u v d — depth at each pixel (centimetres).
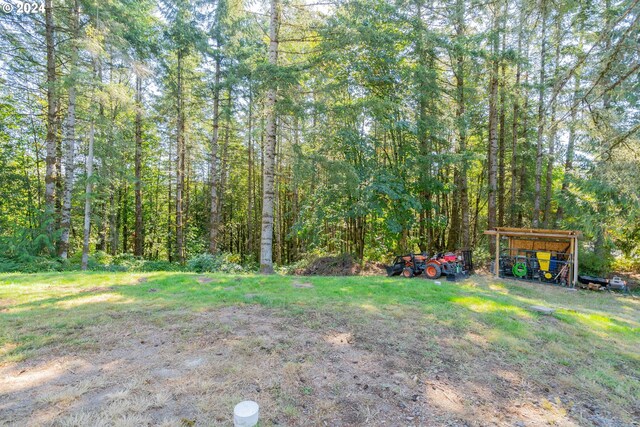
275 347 378
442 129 1159
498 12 693
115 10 1098
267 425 237
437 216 1279
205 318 473
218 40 1341
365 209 1109
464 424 260
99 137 1052
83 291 628
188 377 299
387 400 285
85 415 234
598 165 545
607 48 530
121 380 289
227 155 1983
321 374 322
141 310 504
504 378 345
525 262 1070
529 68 1205
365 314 522
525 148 1502
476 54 1031
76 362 322
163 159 2092
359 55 1062
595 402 313
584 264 1159
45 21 1047
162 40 1319
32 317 453
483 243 1730
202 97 1509
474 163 1608
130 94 1148
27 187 1291
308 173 925
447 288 746
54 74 1069
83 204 1282
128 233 2162
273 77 807
